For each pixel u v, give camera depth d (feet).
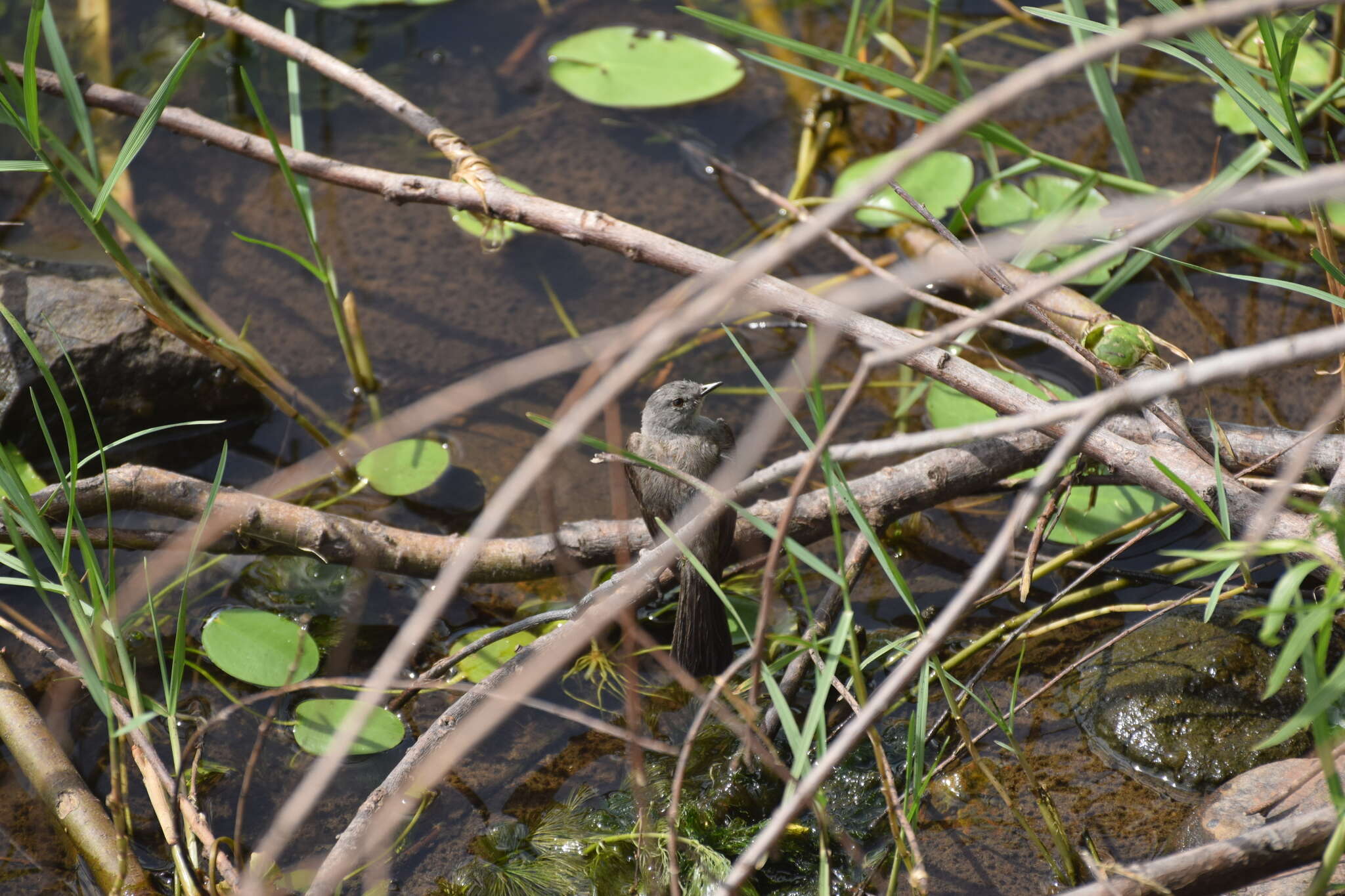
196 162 28.84
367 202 28.19
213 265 26.50
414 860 16.89
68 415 16.34
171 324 22.89
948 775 17.60
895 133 29.60
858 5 27.94
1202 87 29.84
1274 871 12.14
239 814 16.49
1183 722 17.47
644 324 15.85
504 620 20.72
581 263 27.02
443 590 9.26
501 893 16.33
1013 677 19.13
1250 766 16.81
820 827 14.42
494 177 23.20
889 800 14.35
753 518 13.80
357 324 23.66
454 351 25.07
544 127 29.63
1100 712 18.11
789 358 25.45
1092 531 21.02
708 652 18.75
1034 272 25.14
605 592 17.07
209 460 23.71
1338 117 20.24
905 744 18.01
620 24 32.19
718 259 21.22
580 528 20.62
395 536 20.57
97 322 23.41
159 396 23.62
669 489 19.77
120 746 18.25
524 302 26.11
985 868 16.34
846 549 21.98
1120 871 12.01
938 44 31.37
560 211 22.26
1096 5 31.45
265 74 30.68
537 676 11.41
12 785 17.89
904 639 15.56
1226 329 24.62
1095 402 8.64
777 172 28.66
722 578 20.44
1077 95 29.99
